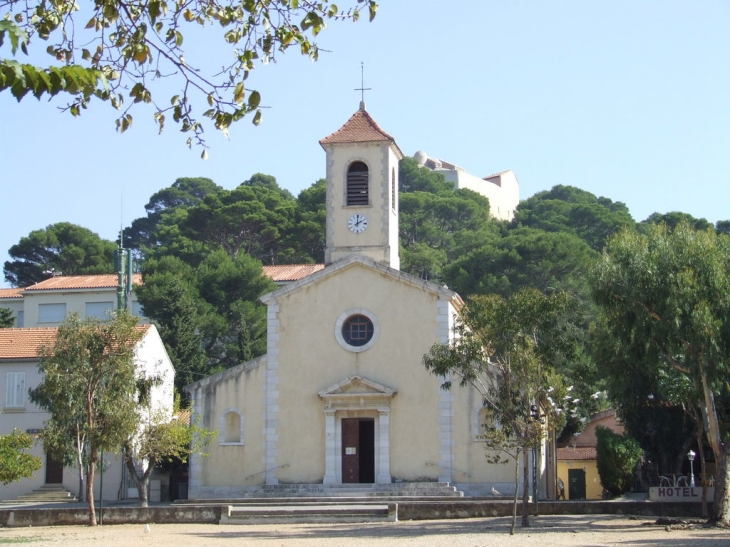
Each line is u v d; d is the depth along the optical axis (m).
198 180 110.62
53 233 83.38
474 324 29.33
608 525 29.88
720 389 30.33
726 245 30.94
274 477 39.34
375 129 42.91
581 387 30.70
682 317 28.58
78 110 13.26
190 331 56.59
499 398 29.16
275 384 40.03
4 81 9.97
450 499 36.69
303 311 40.47
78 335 31.97
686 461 45.06
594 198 111.12
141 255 97.56
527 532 28.00
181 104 13.74
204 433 38.94
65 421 32.06
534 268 68.69
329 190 42.44
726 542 24.83
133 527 32.16
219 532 30.16
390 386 39.34
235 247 79.50
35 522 32.94
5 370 45.97
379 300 40.12
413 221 91.62
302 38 14.11
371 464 39.56
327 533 29.12
